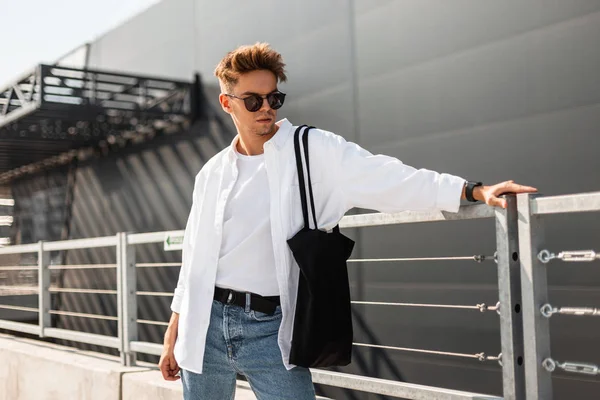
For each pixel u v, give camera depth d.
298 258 1.93
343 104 6.30
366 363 6.00
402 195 1.93
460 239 5.29
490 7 5.07
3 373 5.45
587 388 4.45
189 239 2.30
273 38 7.11
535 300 2.03
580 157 4.49
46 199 11.02
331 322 1.91
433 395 2.39
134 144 9.04
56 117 7.71
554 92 4.64
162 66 8.72
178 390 3.54
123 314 4.35
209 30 7.95
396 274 5.79
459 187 1.89
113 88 9.45
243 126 2.03
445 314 5.39
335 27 6.38
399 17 5.79
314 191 2.00
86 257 9.78
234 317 2.03
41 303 5.75
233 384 2.17
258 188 2.05
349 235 6.22
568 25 4.56
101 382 4.18
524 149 4.84
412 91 5.68
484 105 5.12
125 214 9.16
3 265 11.50
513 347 2.09
